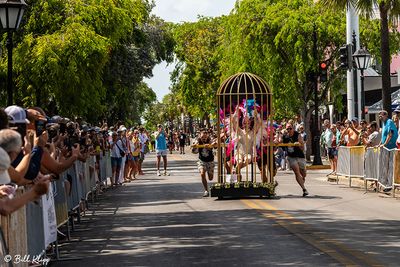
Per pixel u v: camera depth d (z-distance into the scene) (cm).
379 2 3162
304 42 5153
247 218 1941
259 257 1341
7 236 954
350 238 1552
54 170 1346
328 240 1527
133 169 4053
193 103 10050
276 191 2816
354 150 2959
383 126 2648
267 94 2564
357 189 2895
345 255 1341
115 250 1484
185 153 10188
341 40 5153
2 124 1030
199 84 9912
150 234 1700
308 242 1503
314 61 4753
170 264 1300
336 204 2283
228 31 5712
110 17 3834
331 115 5722
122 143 3441
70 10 3681
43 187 882
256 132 2555
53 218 1380
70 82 3516
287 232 1658
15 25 1959
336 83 5431
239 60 5425
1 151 903
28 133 1214
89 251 1480
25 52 3506
